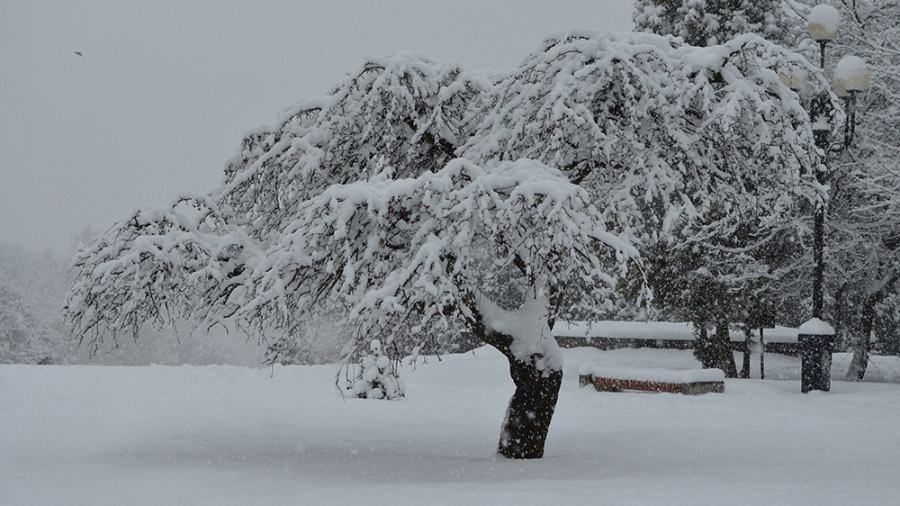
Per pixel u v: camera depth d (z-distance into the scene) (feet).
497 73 44.57
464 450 47.03
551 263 35.83
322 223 34.91
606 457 41.39
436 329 37.93
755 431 50.88
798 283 96.58
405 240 38.29
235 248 41.81
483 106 43.50
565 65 39.63
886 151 85.40
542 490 29.32
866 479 31.35
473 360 108.37
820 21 72.33
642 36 40.60
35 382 79.61
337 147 43.52
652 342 117.08
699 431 51.42
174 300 41.81
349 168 44.16
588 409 66.03
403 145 44.65
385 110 42.91
